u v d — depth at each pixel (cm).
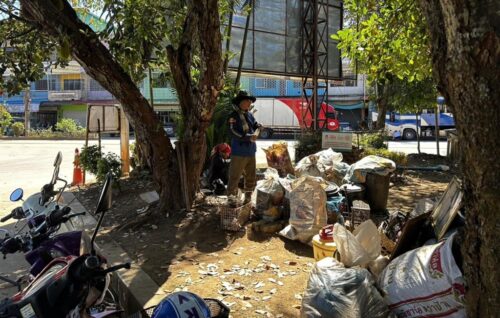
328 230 427
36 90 4344
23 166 1480
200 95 623
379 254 358
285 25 1396
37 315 229
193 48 650
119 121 1071
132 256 509
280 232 550
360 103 3772
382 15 738
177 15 713
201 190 762
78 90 4238
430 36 203
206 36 581
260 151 1880
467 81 179
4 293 448
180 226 597
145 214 645
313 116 1517
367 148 1271
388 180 671
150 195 796
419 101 1428
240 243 541
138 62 714
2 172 1327
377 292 289
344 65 2367
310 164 710
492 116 176
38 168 1427
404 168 1098
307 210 527
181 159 641
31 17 598
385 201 671
